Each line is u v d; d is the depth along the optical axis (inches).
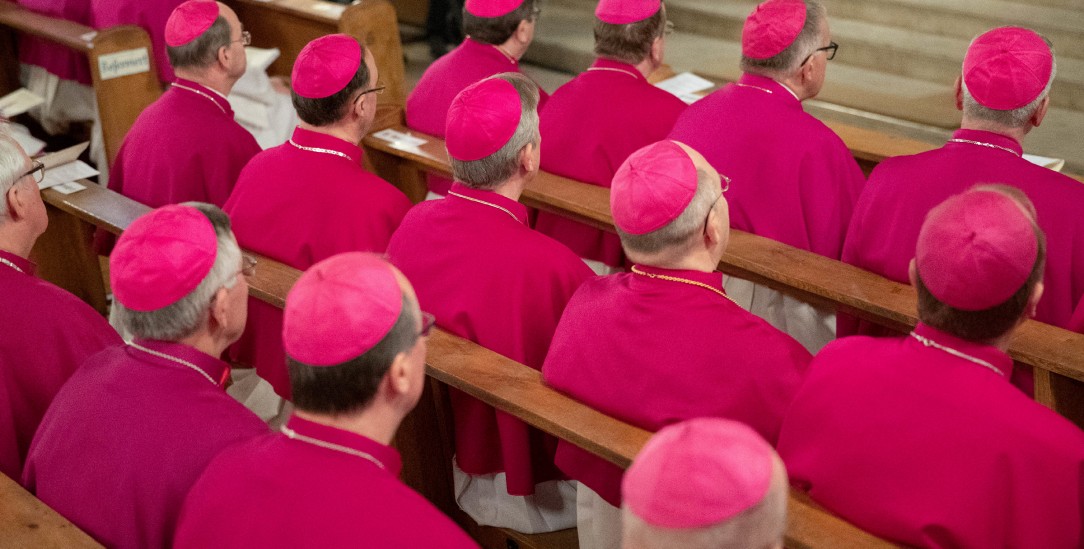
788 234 526.6
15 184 386.6
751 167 521.3
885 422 299.9
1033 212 318.3
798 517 314.2
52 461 327.9
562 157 595.8
